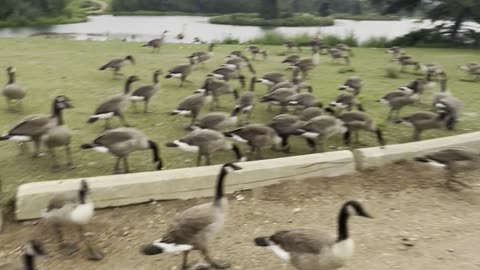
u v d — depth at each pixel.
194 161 9.87
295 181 8.89
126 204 7.87
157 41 24.55
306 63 18.14
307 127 10.17
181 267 6.48
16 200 7.36
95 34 40.19
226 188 8.40
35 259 6.25
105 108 11.11
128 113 12.96
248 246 7.04
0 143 10.48
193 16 67.31
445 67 22.62
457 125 12.90
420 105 14.92
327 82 17.86
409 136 11.88
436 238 7.30
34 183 7.67
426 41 33.03
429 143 10.11
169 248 5.96
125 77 17.47
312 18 58.41
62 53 22.61
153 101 14.29
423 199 8.54
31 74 17.38
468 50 29.84
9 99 12.80
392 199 8.51
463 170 8.71
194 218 6.12
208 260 6.41
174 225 6.20
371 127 10.91
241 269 6.48
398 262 6.65
